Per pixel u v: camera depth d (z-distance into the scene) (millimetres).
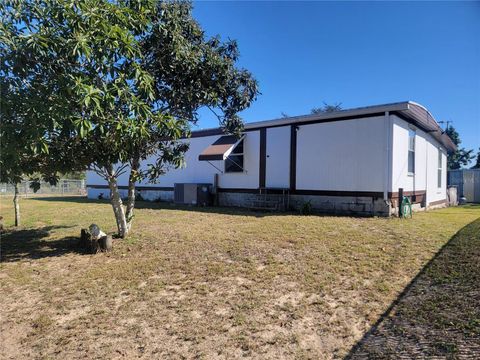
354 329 3582
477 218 10789
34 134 5082
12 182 6777
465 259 5305
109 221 11000
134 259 6309
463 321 3365
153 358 3199
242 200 15484
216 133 16641
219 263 5914
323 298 4375
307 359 3094
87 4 5414
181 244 7273
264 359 3129
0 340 3629
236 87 8008
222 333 3596
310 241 7215
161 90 7469
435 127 14578
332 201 12641
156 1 6668
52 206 16734
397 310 3873
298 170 13570
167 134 6426
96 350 3367
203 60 7441
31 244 7801
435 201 16906
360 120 11992
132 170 7832
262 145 14727
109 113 5750
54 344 3506
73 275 5547
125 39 5547
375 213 11609
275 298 4422
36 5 5684
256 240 7441
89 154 6695
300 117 13344
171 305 4312
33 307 4398
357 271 5301
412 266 5430
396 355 2967
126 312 4156
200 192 16281
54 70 5602
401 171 12227
